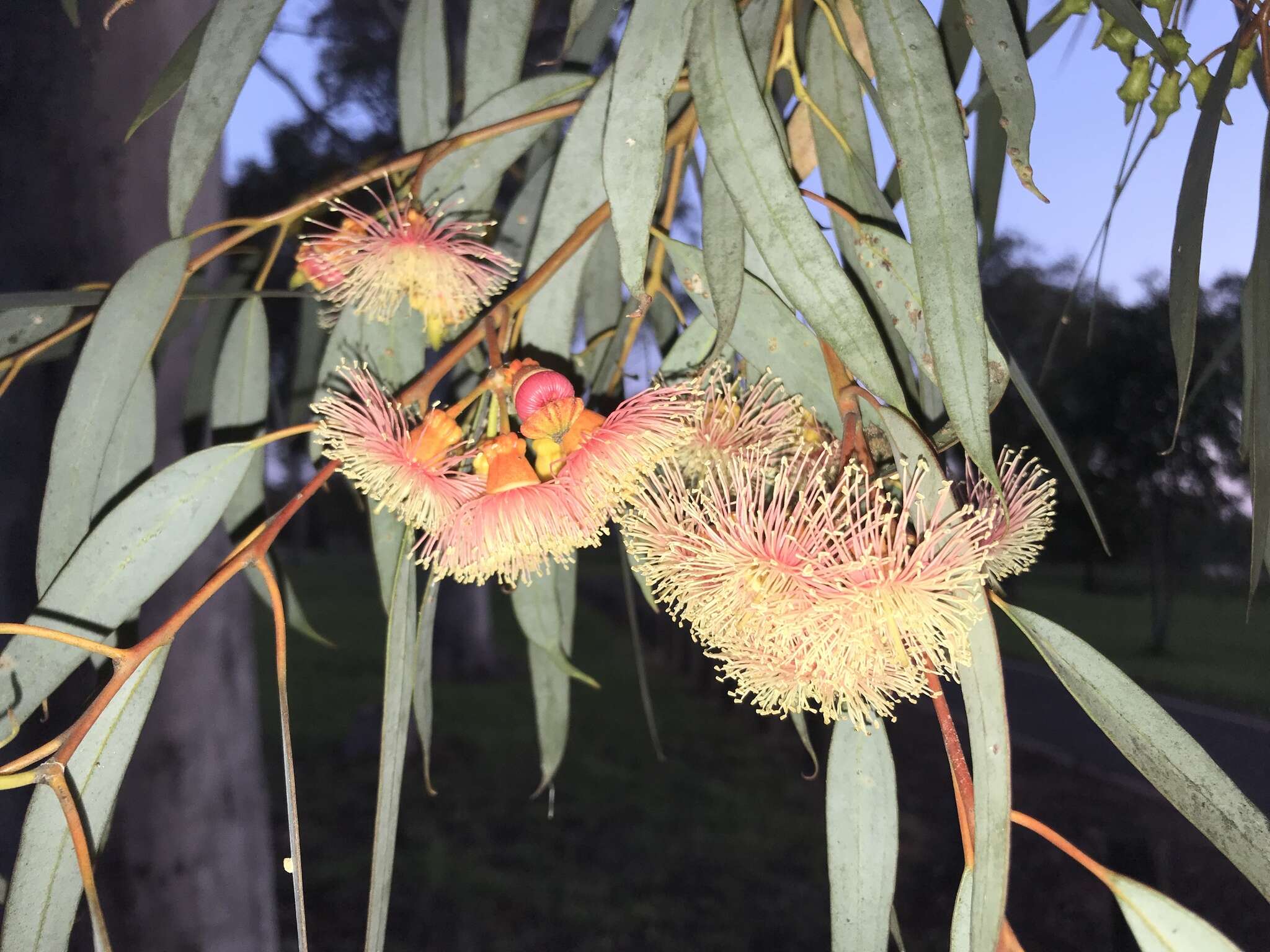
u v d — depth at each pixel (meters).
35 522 0.31
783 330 0.21
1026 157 0.18
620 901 0.86
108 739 0.19
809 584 0.18
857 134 0.25
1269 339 0.21
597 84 0.23
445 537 0.19
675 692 1.68
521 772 1.22
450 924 0.82
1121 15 0.20
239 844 0.42
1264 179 0.21
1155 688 1.72
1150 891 0.18
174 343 0.37
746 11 0.22
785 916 0.83
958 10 0.28
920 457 0.18
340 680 1.80
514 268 0.23
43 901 0.19
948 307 0.16
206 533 0.21
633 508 0.21
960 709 1.18
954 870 0.91
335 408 0.19
